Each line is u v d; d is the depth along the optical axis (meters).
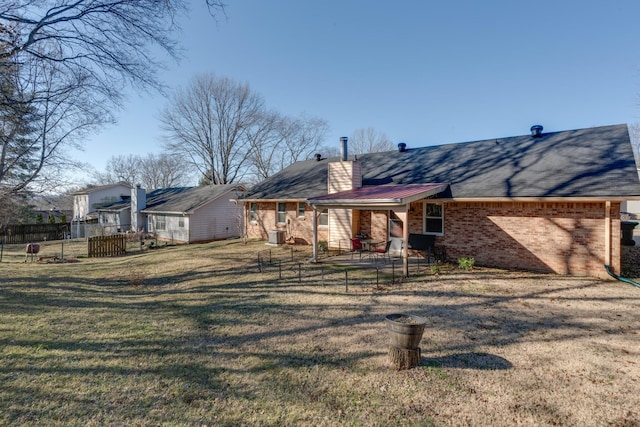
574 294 8.55
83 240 28.09
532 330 6.25
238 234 26.95
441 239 13.33
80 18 10.58
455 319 6.88
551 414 3.74
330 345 5.66
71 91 12.70
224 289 9.66
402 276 10.71
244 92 40.06
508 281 9.98
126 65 11.65
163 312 7.55
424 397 4.08
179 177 57.69
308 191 17.64
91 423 3.52
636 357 5.13
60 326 6.54
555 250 10.96
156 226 26.50
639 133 39.22
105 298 8.88
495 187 11.72
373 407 3.88
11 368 4.71
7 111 11.42
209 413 3.73
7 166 19.64
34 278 11.45
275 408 3.85
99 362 4.98
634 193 9.05
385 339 5.89
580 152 11.95
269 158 43.53
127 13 10.67
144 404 3.90
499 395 4.12
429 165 15.51
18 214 26.14
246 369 4.82
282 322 6.81
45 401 3.92
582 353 5.29
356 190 14.45
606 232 10.09
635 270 11.20
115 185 42.53
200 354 5.32
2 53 9.85
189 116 38.91
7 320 6.84
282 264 13.23
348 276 10.85
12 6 9.65
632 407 3.86
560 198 10.05
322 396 4.11
